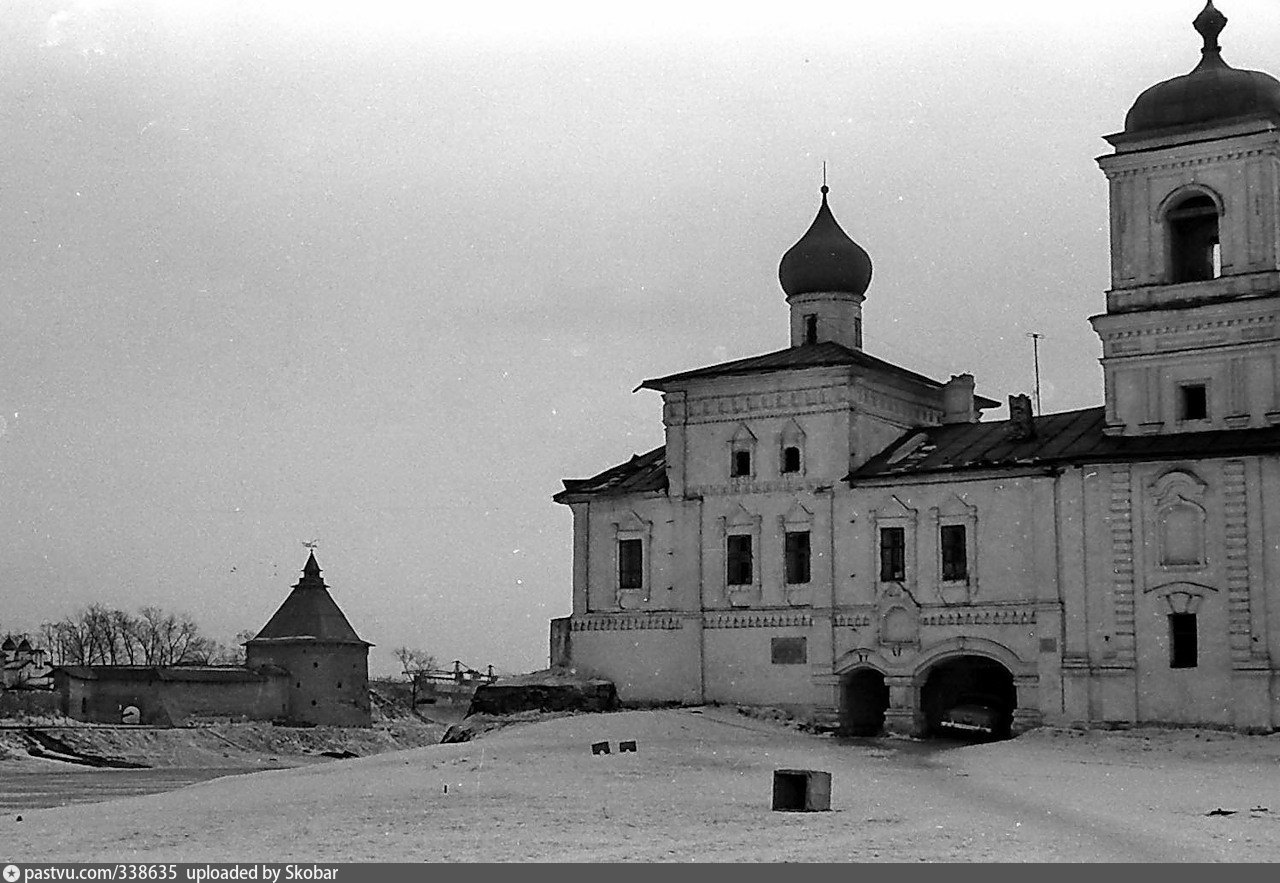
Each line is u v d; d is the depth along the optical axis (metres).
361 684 119.12
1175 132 56.34
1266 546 52.78
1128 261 57.19
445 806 36.72
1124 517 55.31
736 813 34.50
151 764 91.25
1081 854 27.94
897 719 59.47
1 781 69.50
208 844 30.92
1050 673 56.06
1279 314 54.03
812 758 49.91
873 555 60.91
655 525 65.94
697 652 64.25
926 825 32.12
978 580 58.38
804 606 62.25
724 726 59.28
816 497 62.38
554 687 65.12
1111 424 56.81
